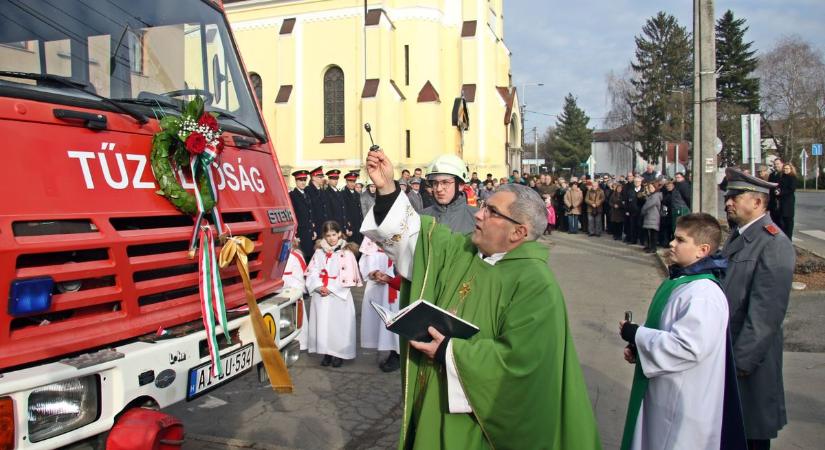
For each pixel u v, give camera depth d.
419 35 29.81
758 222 3.54
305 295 9.92
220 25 4.67
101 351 2.87
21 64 3.04
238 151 4.15
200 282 3.43
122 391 2.85
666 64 53.25
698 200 10.19
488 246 2.68
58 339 2.75
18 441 2.46
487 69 32.47
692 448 2.75
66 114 2.90
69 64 3.28
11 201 2.61
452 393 2.42
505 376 2.34
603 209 21.39
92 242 2.88
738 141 45.78
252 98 4.77
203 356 3.39
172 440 2.91
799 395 5.37
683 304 2.87
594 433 2.51
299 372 6.36
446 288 2.76
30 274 2.63
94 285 2.95
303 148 29.70
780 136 51.47
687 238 2.99
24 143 2.73
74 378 2.69
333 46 29.06
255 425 4.93
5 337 2.54
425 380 2.64
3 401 2.43
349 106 28.94
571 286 11.10
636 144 56.62
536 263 2.57
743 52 51.47
